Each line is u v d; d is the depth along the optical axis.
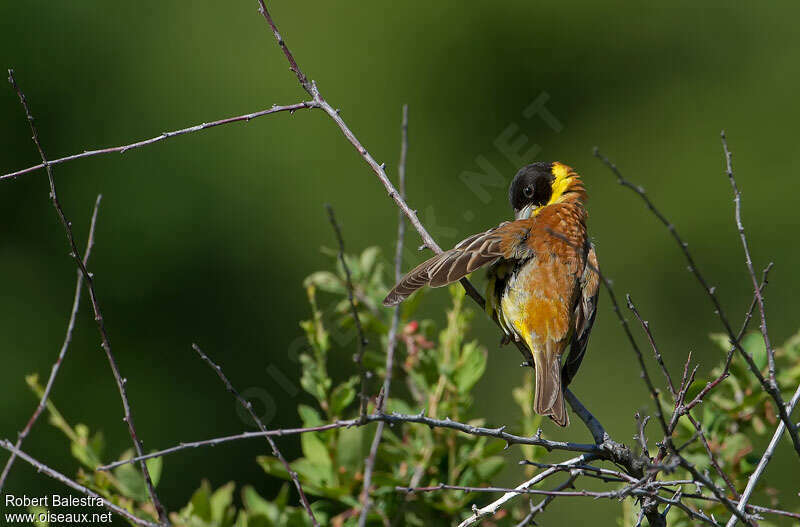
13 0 17.69
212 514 5.55
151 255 16.70
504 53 19.94
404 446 5.88
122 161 17.31
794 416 5.82
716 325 18.23
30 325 15.78
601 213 19.75
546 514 10.18
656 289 18.81
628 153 20.03
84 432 5.65
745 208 19.22
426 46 19.66
